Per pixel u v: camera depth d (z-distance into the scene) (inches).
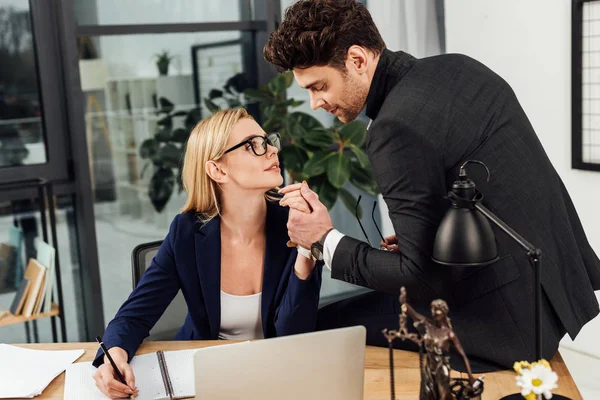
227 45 149.4
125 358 65.9
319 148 144.1
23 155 135.3
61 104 136.2
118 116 141.2
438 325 45.0
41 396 60.6
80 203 138.2
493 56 141.2
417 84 62.1
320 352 49.9
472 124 61.3
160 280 74.7
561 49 129.0
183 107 146.9
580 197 131.2
